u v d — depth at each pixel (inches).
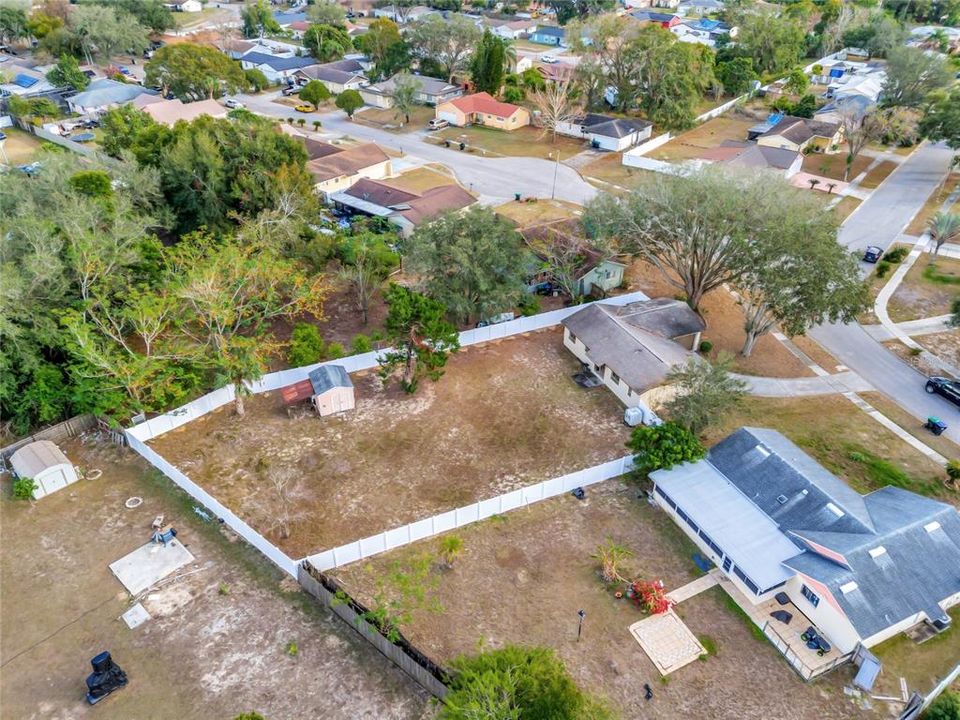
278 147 2623.0
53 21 5585.6
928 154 3848.4
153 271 2066.9
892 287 2475.4
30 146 3900.1
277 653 1232.8
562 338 2206.0
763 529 1401.3
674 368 1742.1
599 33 4242.1
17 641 1252.5
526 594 1352.1
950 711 1088.2
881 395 1939.0
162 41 6299.2
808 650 1232.2
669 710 1149.1
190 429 1803.6
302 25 6525.6
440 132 4254.4
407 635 1261.1
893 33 5462.6
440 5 7568.9
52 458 1590.8
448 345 1849.2
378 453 1731.1
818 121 4018.2
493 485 1637.6
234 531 1488.7
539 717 972.6
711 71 4404.5
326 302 2367.1
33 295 1774.1
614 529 1501.0
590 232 2352.4
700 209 2031.3
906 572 1277.1
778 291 1838.1
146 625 1282.0
